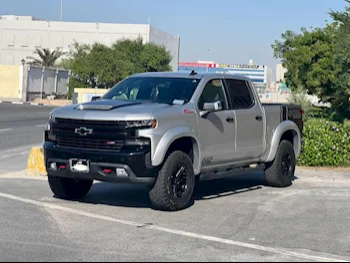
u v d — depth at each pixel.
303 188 11.65
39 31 79.25
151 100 9.67
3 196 10.05
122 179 8.55
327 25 30.92
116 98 10.05
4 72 54.12
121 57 60.38
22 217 8.49
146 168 8.53
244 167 10.87
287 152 11.67
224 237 7.62
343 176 13.32
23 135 22.89
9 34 79.75
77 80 57.41
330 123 15.41
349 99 21.30
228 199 10.32
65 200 9.90
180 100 9.52
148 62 62.94
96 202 9.77
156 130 8.61
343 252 7.10
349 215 9.23
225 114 10.05
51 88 58.31
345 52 19.11
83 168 8.77
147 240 7.36
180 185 9.10
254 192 11.12
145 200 10.02
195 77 9.99
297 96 23.19
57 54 70.19
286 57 31.23
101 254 6.69
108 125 8.58
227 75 10.52
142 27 76.44
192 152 9.42
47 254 6.66
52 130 9.14
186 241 7.36
